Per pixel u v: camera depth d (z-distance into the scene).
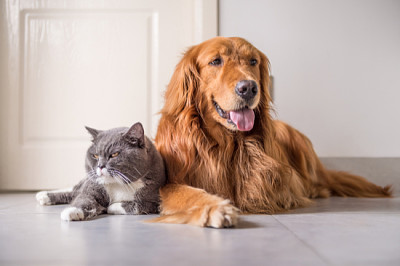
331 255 1.06
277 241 1.23
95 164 1.79
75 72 3.15
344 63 3.15
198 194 1.67
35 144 3.15
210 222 1.45
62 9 3.16
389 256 1.05
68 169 3.14
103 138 1.84
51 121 3.15
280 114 3.15
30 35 3.17
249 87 1.79
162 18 3.15
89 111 3.15
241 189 1.94
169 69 3.16
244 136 1.99
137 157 1.76
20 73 3.17
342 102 3.16
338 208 2.06
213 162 1.91
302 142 2.67
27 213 1.85
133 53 3.16
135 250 1.12
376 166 3.11
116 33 3.16
